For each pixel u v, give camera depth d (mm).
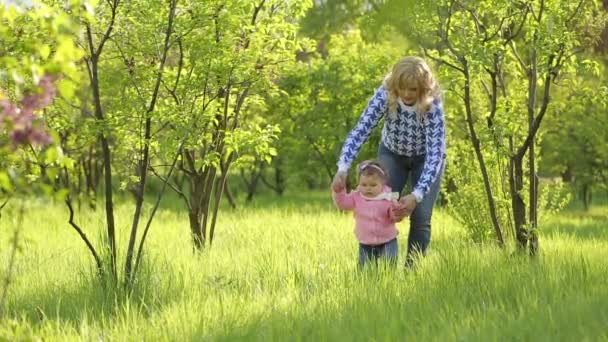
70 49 4645
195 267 9266
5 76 5152
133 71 9281
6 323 5777
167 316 6590
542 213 15242
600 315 5887
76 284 8297
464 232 15547
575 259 8594
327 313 6445
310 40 12938
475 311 6207
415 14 9719
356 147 8031
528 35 10586
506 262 8391
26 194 5137
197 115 8984
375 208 8102
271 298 7082
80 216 18562
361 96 29203
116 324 6590
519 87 12445
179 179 36875
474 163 14633
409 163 8297
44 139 4652
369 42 27766
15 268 10008
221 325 6281
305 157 31844
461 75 11375
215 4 9812
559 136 32656
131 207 23188
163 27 9164
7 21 6168
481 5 10711
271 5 12672
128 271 8055
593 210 33688
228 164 13312
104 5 8656
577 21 10766
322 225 16391
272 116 29875
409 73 7699
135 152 11289
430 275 7492
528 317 5887
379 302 6664
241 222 18266
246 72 10930
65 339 6270
